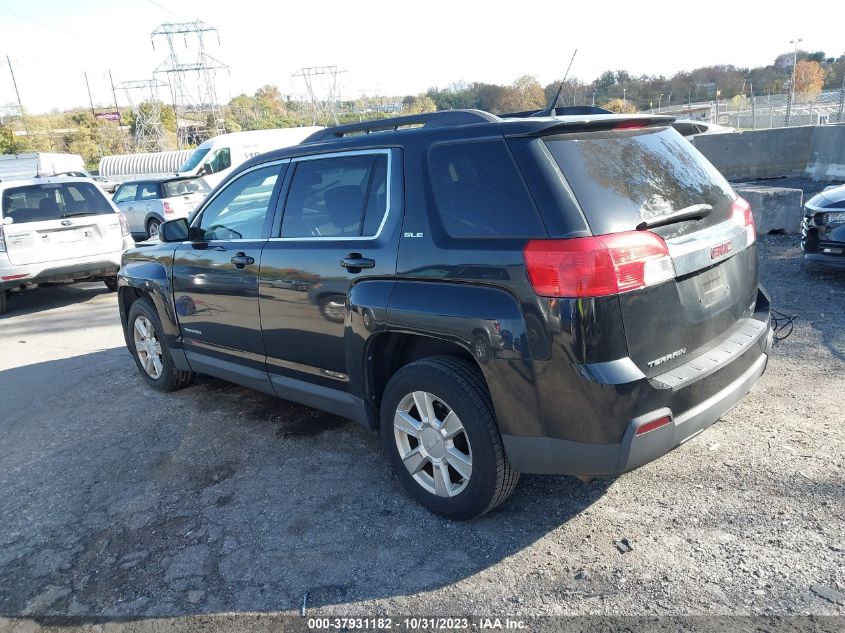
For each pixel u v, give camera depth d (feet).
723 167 50.26
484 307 9.17
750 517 9.96
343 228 11.63
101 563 10.36
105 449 14.64
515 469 9.55
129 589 9.65
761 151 48.80
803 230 22.71
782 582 8.57
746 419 13.01
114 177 101.81
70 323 28.48
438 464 10.44
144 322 17.87
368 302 10.74
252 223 13.78
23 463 14.37
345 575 9.52
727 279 10.34
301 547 10.28
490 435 9.58
